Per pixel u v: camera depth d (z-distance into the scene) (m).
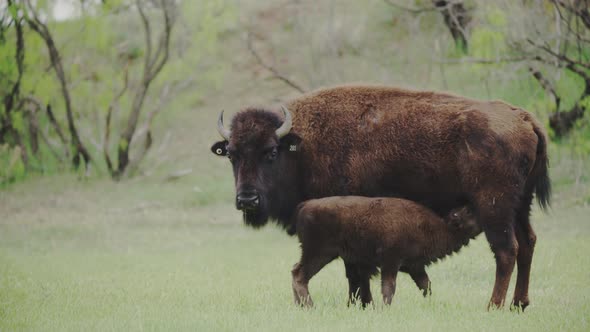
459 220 30.30
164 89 97.44
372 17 109.56
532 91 74.94
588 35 71.00
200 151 98.56
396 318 27.50
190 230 67.25
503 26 68.06
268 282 38.56
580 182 67.12
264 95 106.69
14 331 26.86
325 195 33.22
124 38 106.19
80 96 94.50
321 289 36.53
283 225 34.91
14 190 85.44
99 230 66.50
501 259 29.98
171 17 92.38
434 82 87.31
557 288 35.62
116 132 101.75
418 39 93.31
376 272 31.52
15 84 86.81
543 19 68.75
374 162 32.16
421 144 31.44
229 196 80.75
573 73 70.50
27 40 87.19
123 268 46.31
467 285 37.56
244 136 32.56
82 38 91.75
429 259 30.81
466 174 30.53
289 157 33.34
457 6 86.00
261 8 126.44
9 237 63.44
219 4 100.62
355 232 30.33
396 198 30.92
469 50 75.12
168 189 85.25
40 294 35.38
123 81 97.75
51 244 60.38
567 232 53.53
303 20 110.88
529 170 30.70
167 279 40.47
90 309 31.23
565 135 68.31
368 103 32.91
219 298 33.41
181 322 27.23
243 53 116.94
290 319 27.56
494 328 25.84
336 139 32.88
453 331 25.44
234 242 60.78
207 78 102.75
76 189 85.75
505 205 30.02
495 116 30.62
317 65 96.31
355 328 26.06
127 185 87.75
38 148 94.06
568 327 25.98
